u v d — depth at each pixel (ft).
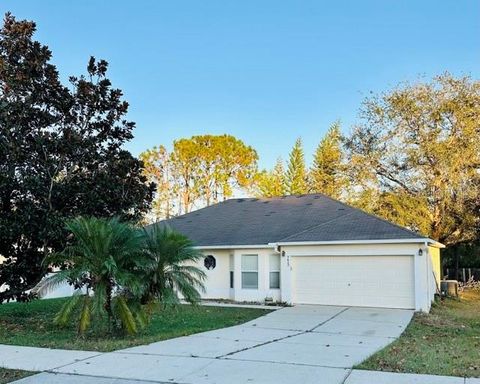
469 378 21.97
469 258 112.68
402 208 92.84
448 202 89.20
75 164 44.70
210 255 66.54
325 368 24.29
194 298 36.45
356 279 57.06
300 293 59.57
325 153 122.93
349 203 100.63
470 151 87.81
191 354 27.91
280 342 32.50
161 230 37.01
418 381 21.45
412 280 54.39
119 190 45.60
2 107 40.47
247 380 21.91
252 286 63.05
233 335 35.50
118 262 33.94
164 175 149.89
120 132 47.44
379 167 97.76
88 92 45.27
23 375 23.09
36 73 43.24
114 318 34.73
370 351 29.22
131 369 24.12
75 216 42.93
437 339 34.68
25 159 41.86
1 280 42.93
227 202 85.20
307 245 59.00
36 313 48.93
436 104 92.89
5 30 43.27
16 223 39.58
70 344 30.89
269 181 147.54
